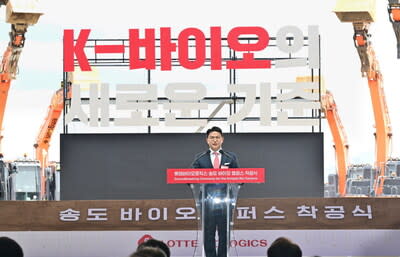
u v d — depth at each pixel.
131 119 19.34
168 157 19.14
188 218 15.00
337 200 15.05
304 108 19.34
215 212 10.94
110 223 15.02
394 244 14.98
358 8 24.16
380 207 14.99
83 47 19.31
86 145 19.06
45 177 27.78
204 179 10.64
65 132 19.23
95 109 19.33
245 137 19.14
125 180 19.09
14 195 25.67
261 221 15.01
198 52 19.52
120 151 19.11
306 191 19.08
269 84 19.42
